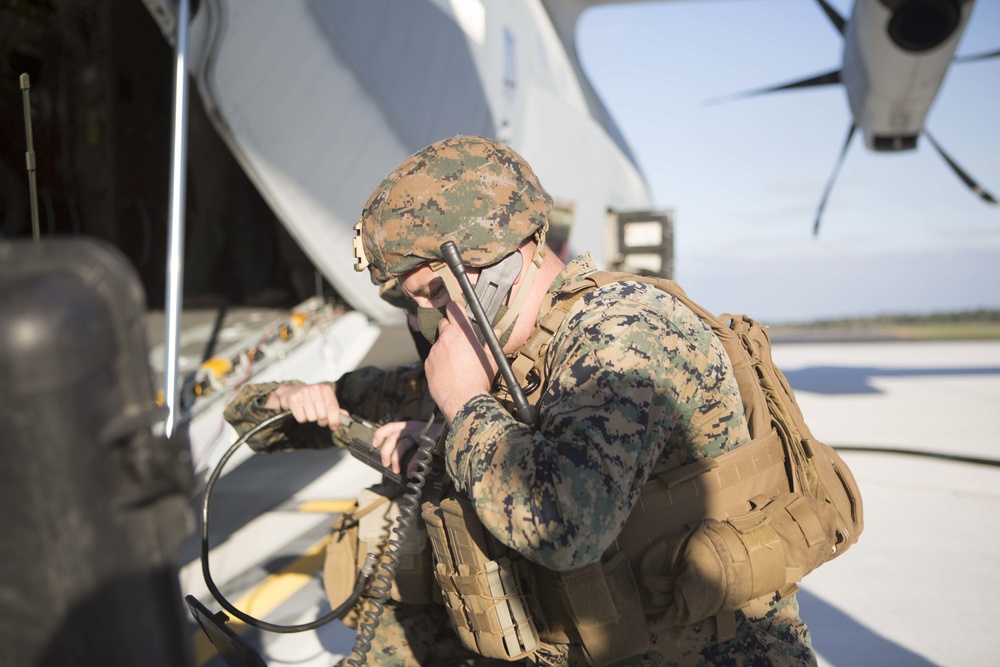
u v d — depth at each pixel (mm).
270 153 4539
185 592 3043
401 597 1751
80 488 599
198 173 6641
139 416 640
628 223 10570
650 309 1277
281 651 2541
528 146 7672
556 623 1338
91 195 6098
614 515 1144
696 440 1350
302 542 3711
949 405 7445
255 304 6125
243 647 1359
